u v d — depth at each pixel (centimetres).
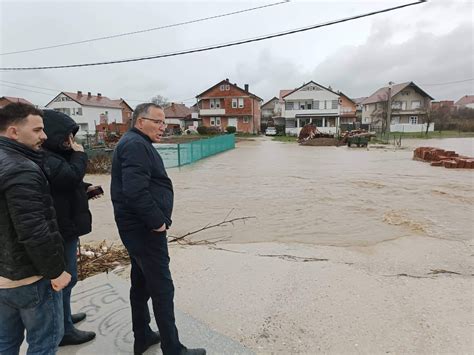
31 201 149
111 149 1570
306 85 4666
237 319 268
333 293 311
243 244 491
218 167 1577
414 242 498
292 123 4903
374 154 2177
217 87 4894
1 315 164
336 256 427
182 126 6178
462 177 1196
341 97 5247
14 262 152
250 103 4859
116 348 235
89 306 290
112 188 209
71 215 224
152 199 194
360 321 262
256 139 4150
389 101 3569
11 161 149
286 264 389
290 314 275
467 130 5116
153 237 204
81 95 5847
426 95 5250
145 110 207
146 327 231
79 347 236
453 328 250
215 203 822
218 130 4309
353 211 722
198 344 235
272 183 1113
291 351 228
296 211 730
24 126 157
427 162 1677
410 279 341
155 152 214
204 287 326
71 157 221
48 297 168
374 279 342
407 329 250
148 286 207
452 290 314
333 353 225
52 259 156
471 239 516
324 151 2453
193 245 479
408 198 852
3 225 149
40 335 169
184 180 1197
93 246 489
